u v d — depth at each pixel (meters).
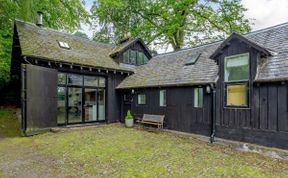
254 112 7.10
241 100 7.52
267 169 5.15
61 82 10.90
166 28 20.09
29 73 9.04
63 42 12.53
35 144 7.67
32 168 5.27
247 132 7.27
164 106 10.76
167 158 6.01
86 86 12.02
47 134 9.38
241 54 7.50
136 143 7.75
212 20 20.34
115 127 11.59
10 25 12.49
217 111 8.24
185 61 11.37
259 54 7.18
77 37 14.20
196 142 8.20
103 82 12.89
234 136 7.64
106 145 7.44
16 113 13.54
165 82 10.51
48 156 6.24
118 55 13.73
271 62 7.01
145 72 13.19
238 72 7.62
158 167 5.29
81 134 9.34
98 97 12.63
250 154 6.59
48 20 15.66
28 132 8.98
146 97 11.87
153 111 11.39
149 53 15.58
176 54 13.14
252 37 9.31
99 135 9.14
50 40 11.93
